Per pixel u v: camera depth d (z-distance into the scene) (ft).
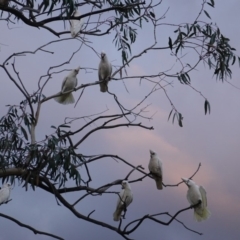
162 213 22.90
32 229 23.89
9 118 25.48
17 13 25.27
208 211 25.64
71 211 24.25
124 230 23.39
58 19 25.61
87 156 24.77
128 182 25.54
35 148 23.86
